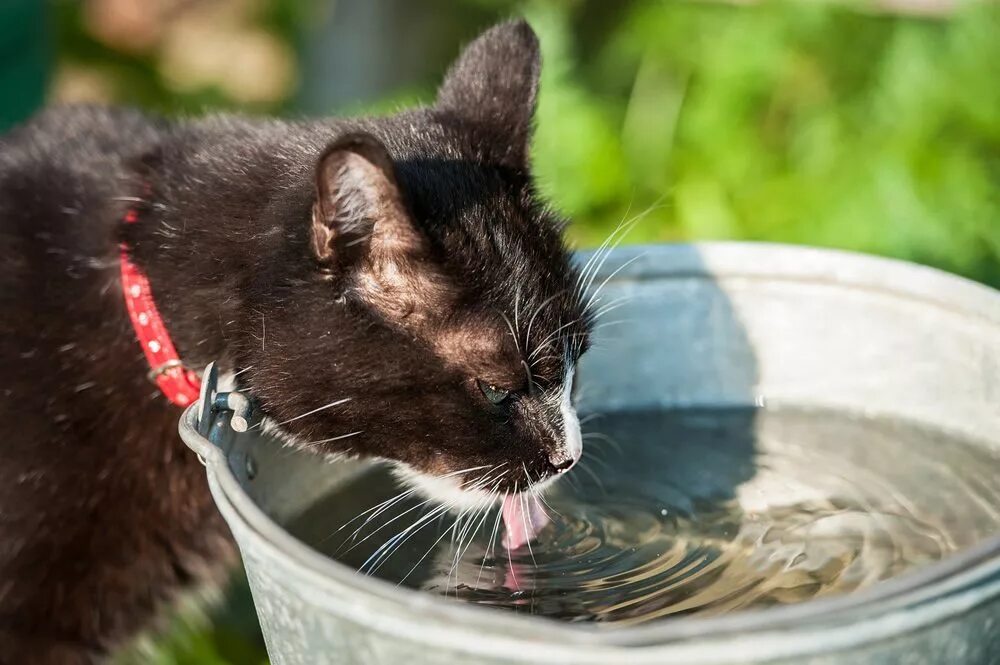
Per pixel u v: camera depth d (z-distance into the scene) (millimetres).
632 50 1506
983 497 992
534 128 1021
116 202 999
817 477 1019
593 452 1042
